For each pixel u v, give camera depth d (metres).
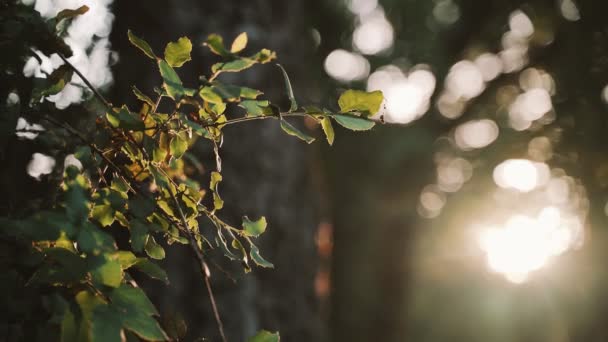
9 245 0.80
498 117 10.19
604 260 7.72
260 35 3.02
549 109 8.09
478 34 9.57
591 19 7.50
